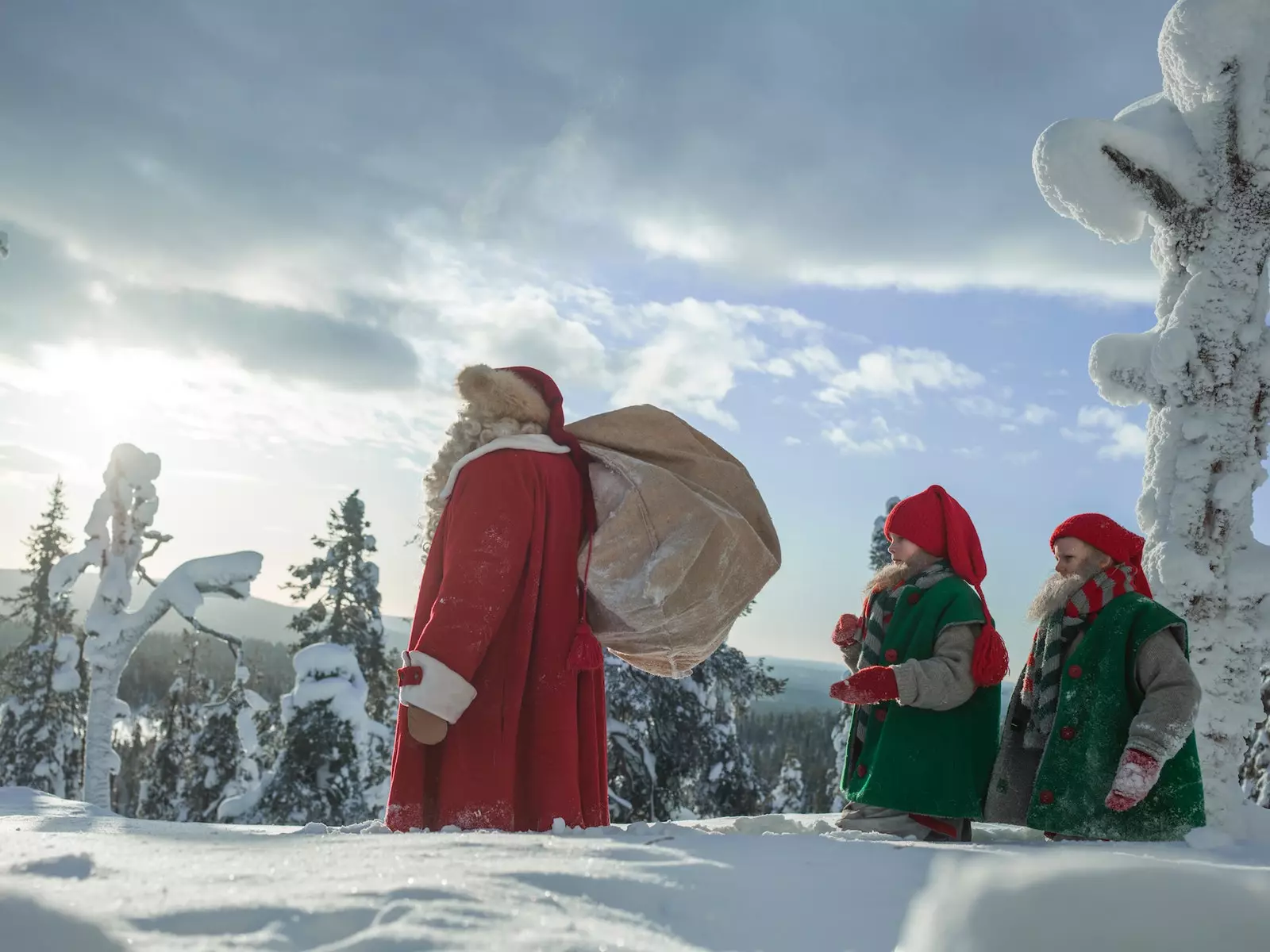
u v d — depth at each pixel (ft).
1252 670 21.30
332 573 103.04
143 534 77.36
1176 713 13.20
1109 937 3.15
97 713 74.43
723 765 77.36
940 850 8.73
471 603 13.76
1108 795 13.19
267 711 109.40
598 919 5.85
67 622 120.67
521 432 15.38
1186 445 22.47
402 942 4.97
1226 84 22.53
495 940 5.05
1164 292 23.43
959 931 3.28
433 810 13.79
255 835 10.76
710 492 15.37
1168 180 22.67
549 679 14.25
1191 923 3.18
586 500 15.33
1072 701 14.01
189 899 5.57
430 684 13.34
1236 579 21.43
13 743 114.11
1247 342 22.16
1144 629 13.87
